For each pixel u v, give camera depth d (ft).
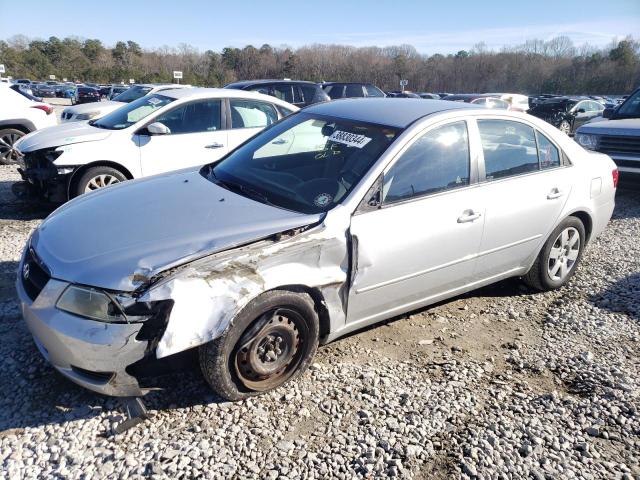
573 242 15.58
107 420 9.16
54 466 8.14
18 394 9.71
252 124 24.54
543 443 9.22
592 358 12.02
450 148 12.20
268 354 9.80
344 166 11.38
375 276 10.88
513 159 13.56
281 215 10.32
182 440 8.80
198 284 8.70
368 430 9.33
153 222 10.02
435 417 9.78
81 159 20.56
